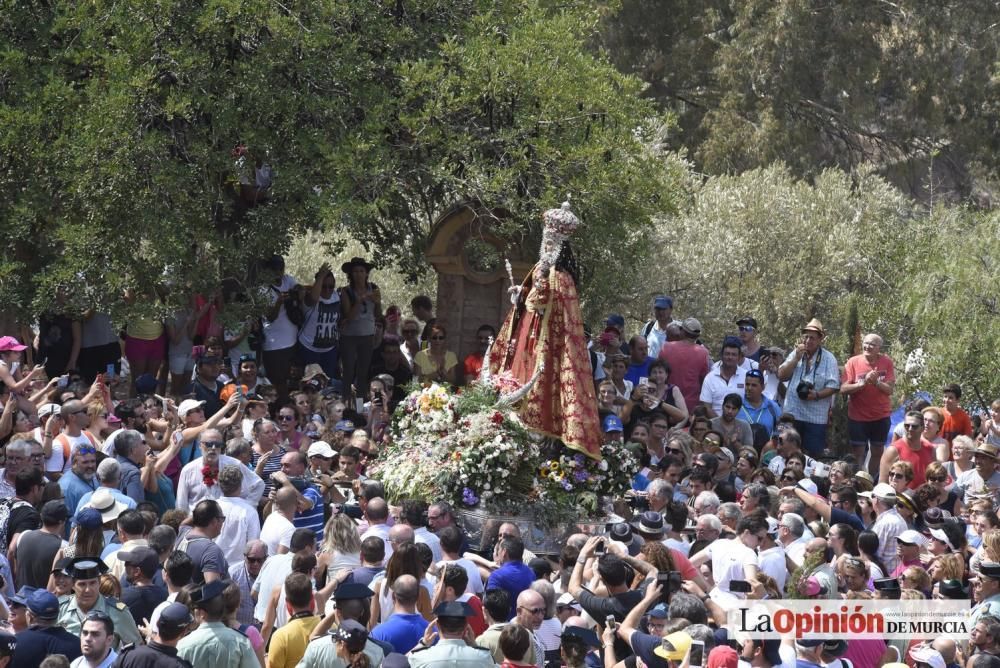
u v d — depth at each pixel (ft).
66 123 58.39
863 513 52.39
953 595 41.42
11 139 57.41
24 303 61.00
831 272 101.50
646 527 40.68
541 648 33.99
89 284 59.26
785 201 103.65
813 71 132.36
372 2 63.67
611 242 70.03
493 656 33.55
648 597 34.99
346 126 62.80
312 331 66.28
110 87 57.82
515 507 48.88
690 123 136.98
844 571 40.63
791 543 43.83
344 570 37.06
